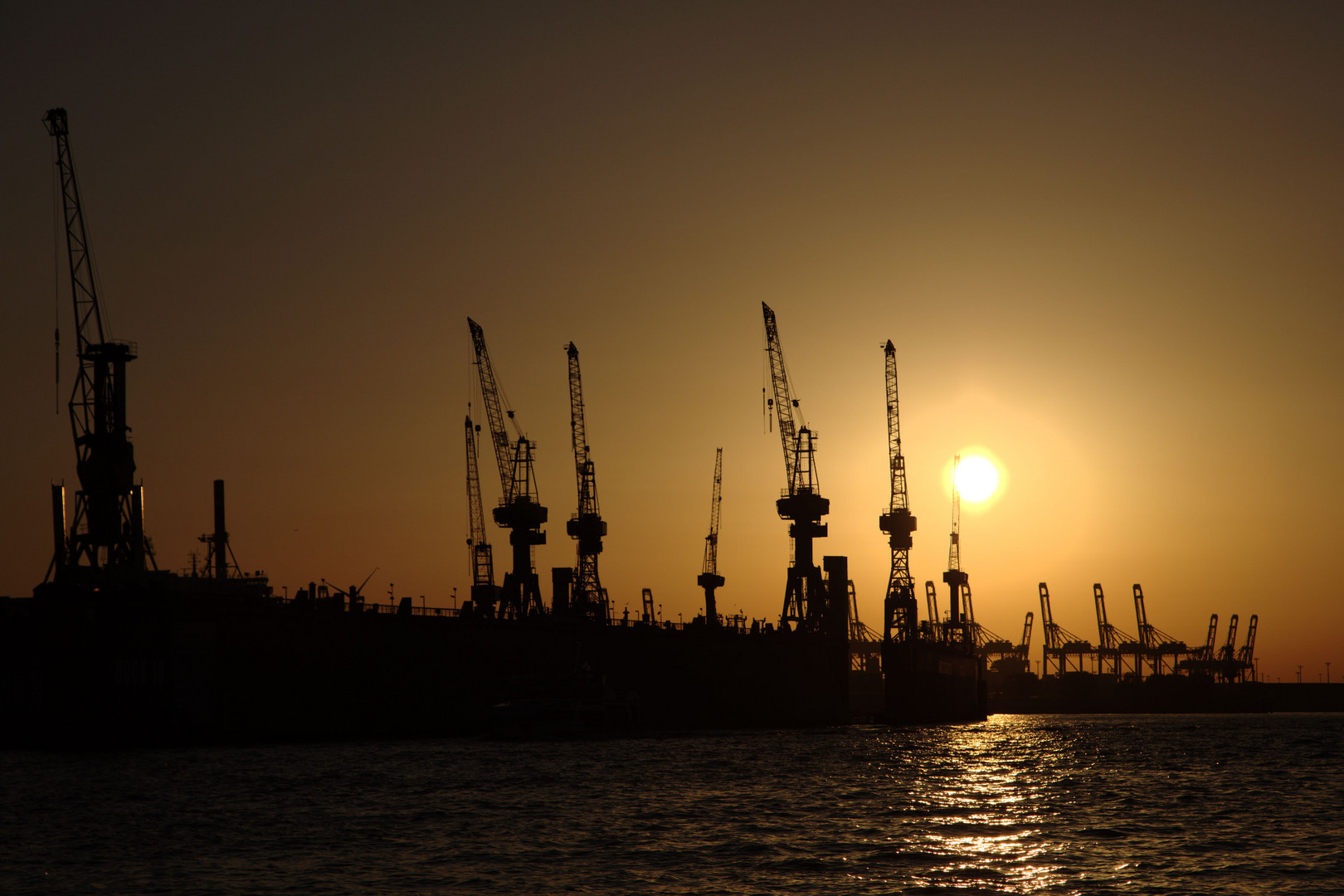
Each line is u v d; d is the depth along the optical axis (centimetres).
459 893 11500
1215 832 15050
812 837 14438
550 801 17525
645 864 12800
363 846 13788
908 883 11956
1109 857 13275
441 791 18688
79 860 13025
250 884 11856
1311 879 12169
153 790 18488
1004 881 12044
